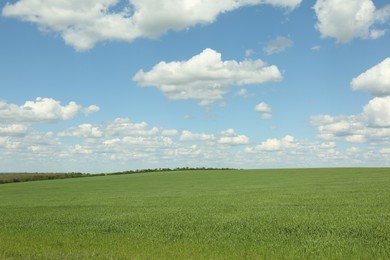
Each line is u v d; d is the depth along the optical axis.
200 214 23.00
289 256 12.16
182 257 12.52
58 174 102.00
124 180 75.12
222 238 15.59
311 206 25.12
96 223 21.09
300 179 58.06
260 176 71.19
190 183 60.25
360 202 26.55
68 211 27.67
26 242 15.78
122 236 16.81
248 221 19.58
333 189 38.00
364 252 12.36
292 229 17.03
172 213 24.11
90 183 70.19
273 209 24.23
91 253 13.38
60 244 15.29
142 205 30.39
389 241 13.95
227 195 36.50
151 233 17.36
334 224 17.75
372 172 67.62
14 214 26.80
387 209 22.42
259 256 12.33
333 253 12.31
